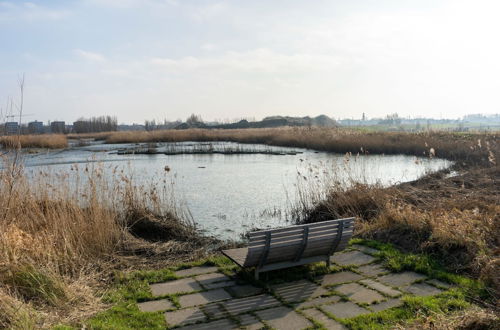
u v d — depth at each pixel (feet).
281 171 73.67
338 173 50.67
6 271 18.01
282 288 19.07
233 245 28.76
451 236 23.02
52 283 17.90
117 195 33.14
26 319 14.67
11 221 23.66
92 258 23.44
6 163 25.30
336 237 20.92
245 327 15.17
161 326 15.24
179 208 43.06
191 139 181.47
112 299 17.99
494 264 18.61
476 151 72.28
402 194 35.63
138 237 29.35
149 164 86.48
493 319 13.78
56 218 24.99
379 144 103.86
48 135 143.64
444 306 16.35
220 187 56.59
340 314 16.17
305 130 151.12
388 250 23.99
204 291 18.98
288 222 37.88
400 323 15.20
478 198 31.99
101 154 107.86
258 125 329.52
